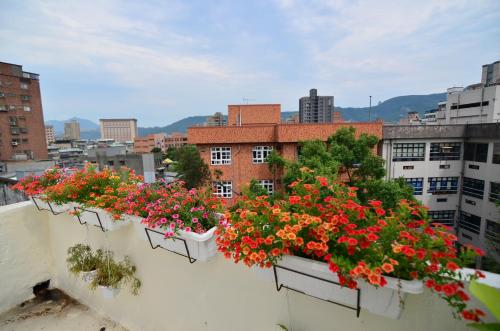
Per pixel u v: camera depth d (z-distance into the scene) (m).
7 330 2.58
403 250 1.00
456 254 1.02
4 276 2.83
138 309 2.49
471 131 20.41
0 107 45.69
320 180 1.53
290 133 18.11
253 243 1.24
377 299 1.12
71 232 2.94
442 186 21.53
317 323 1.48
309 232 1.25
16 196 3.51
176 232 1.72
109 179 2.61
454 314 1.05
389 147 20.72
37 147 50.78
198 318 2.08
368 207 1.37
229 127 19.03
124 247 2.47
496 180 18.80
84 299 2.96
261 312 1.72
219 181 19.66
